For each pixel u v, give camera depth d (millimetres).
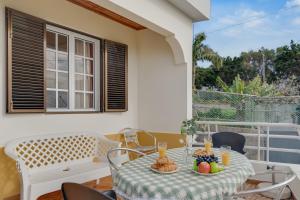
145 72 4930
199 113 6289
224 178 1958
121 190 1938
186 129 2971
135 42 5004
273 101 6277
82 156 3695
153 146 4395
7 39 2875
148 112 4891
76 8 3797
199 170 2043
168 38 4164
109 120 4375
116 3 2824
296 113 6031
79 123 3826
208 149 2645
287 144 6707
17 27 2959
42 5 3309
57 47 3652
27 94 3055
